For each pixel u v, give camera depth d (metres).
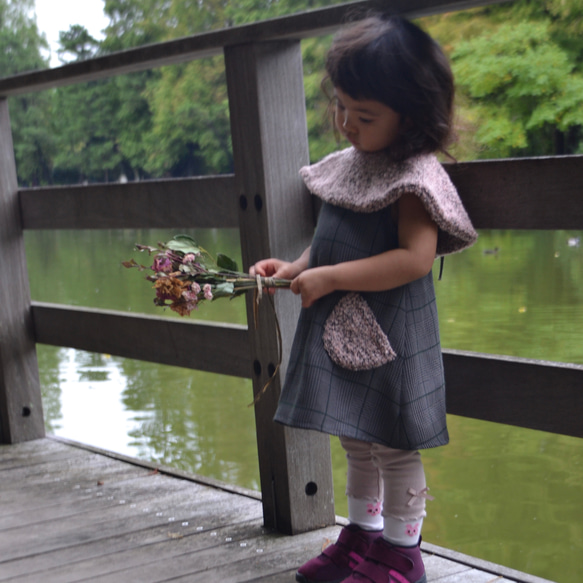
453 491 3.22
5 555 1.92
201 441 4.16
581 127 11.13
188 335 2.38
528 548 2.70
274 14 18.75
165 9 23.78
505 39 10.97
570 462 3.51
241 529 2.04
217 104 21.48
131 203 2.48
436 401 1.56
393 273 1.46
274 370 1.96
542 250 9.96
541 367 1.60
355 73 1.43
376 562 1.56
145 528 2.07
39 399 3.01
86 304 9.48
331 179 1.63
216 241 12.83
